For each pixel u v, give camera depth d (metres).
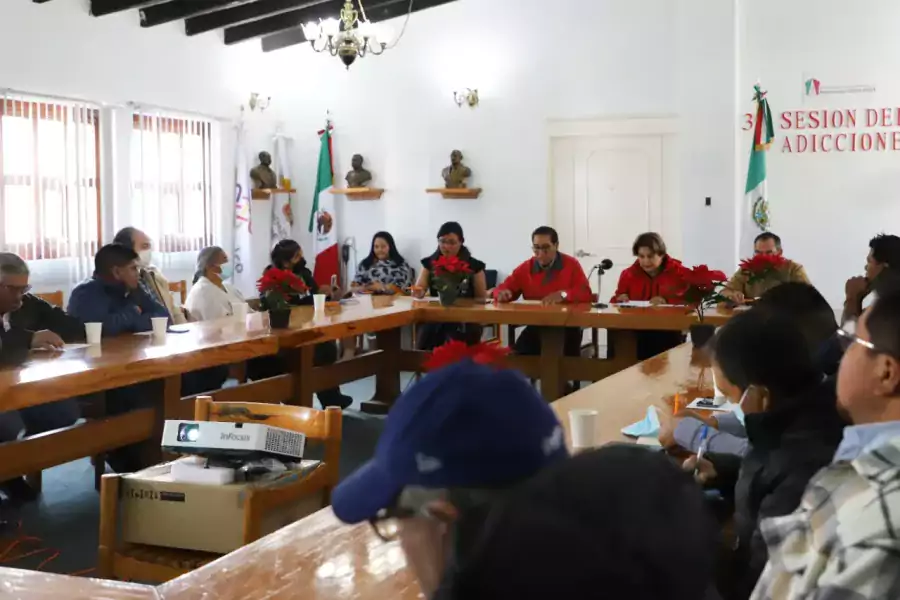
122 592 1.51
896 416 1.16
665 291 5.64
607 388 3.11
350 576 1.58
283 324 4.60
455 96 8.08
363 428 5.44
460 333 6.00
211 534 2.36
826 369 2.11
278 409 2.68
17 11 6.04
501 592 0.57
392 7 8.08
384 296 6.21
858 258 7.12
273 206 8.56
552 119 7.85
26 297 4.30
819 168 7.16
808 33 7.10
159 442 3.97
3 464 3.31
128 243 5.21
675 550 0.58
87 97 6.60
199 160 7.71
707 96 7.39
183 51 7.50
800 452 1.58
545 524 0.58
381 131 8.38
